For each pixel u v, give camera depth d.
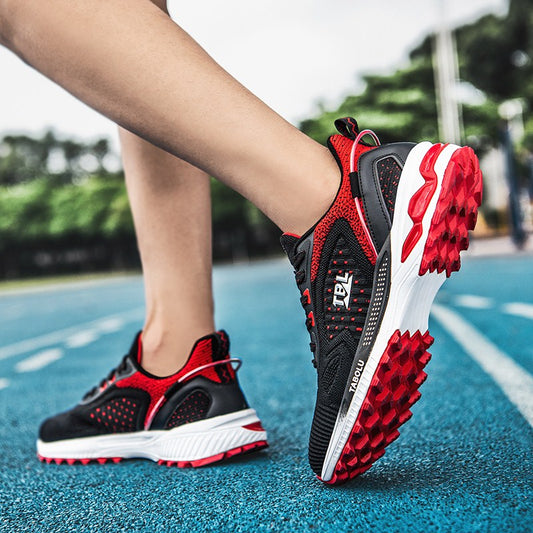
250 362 2.76
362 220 0.90
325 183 0.90
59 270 40.84
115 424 1.31
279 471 1.14
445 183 0.86
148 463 1.31
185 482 1.13
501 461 1.08
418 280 0.89
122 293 12.10
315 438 0.97
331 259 0.93
